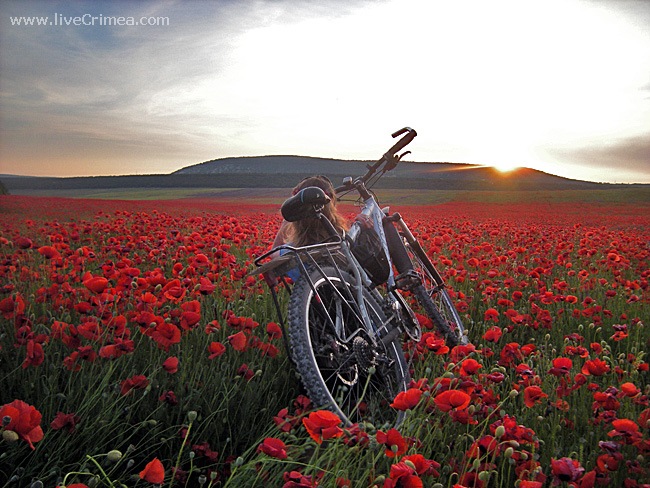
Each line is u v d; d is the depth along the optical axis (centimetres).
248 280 423
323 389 261
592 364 259
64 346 293
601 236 1237
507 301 451
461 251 788
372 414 263
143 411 256
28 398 249
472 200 6122
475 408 239
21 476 197
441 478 210
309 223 340
